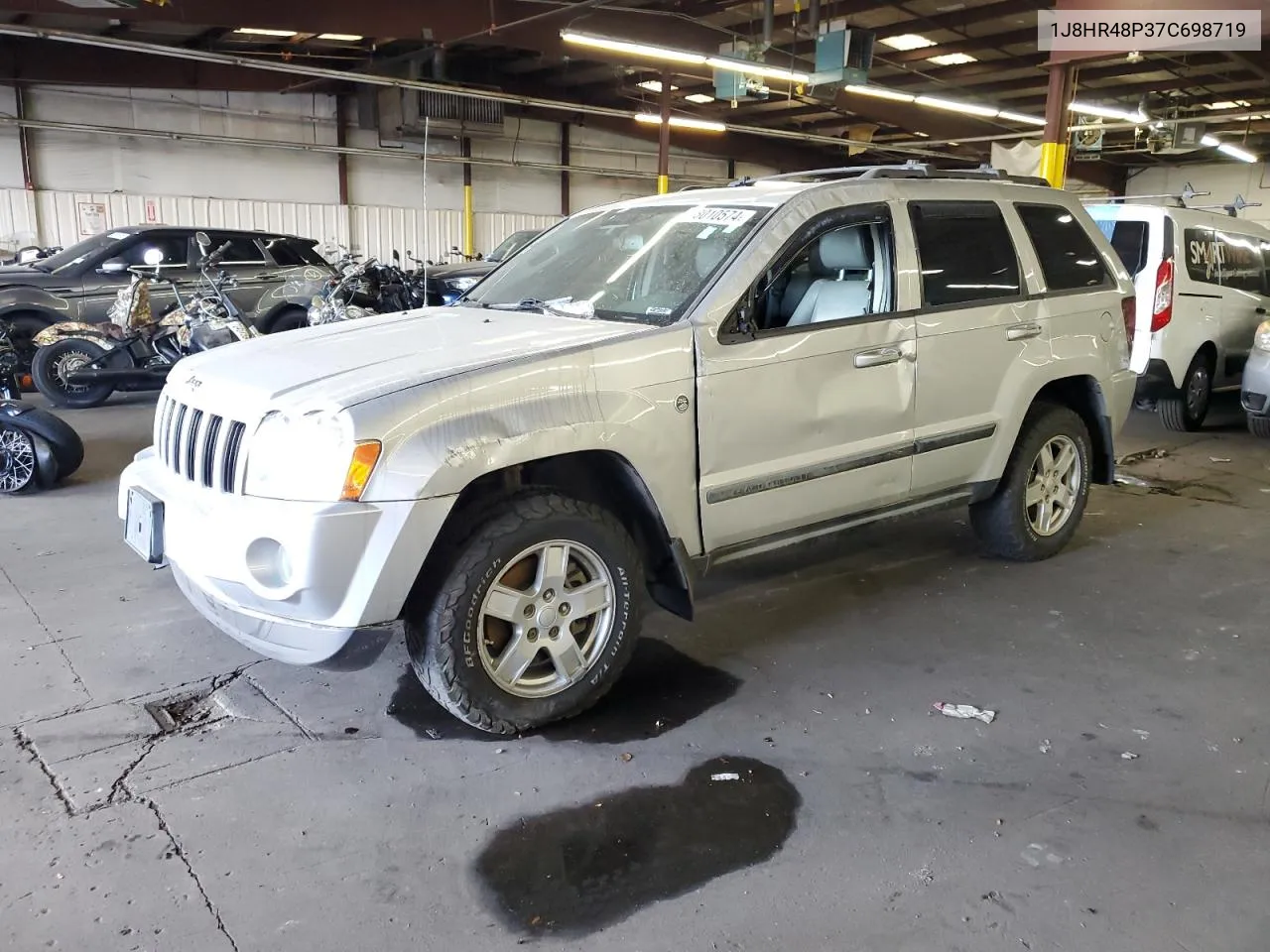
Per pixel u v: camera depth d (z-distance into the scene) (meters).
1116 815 2.67
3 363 6.71
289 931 2.18
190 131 16.61
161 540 3.04
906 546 5.02
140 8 10.77
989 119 20.88
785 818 2.64
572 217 4.46
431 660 2.88
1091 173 26.95
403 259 19.66
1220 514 5.73
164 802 2.66
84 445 7.20
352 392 2.69
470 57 17.86
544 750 2.99
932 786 2.80
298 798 2.70
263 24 11.44
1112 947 2.15
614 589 3.12
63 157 15.51
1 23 12.71
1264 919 2.24
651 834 2.56
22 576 4.39
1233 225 8.59
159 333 8.80
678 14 13.72
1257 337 7.34
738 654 3.71
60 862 2.39
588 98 20.67
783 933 2.19
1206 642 3.85
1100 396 4.70
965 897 2.32
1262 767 2.92
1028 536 4.60
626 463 3.06
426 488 2.65
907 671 3.56
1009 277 4.25
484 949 2.14
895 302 3.77
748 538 3.46
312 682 3.41
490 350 2.99
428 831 2.56
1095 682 3.49
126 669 3.47
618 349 3.03
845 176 4.05
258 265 10.51
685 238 3.63
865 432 3.71
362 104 18.14
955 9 14.41
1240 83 18.28
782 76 12.15
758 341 3.33
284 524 2.63
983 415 4.15
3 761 2.85
